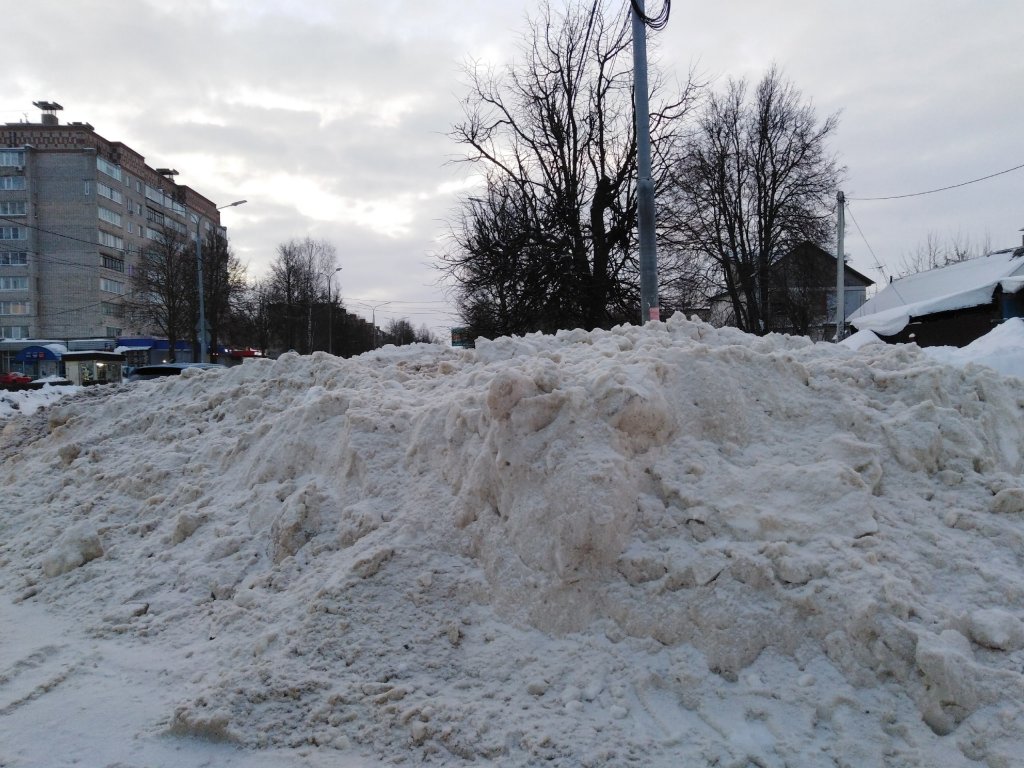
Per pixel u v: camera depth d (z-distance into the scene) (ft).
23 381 108.78
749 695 8.89
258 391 21.54
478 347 19.03
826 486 10.85
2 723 9.74
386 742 8.92
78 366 126.62
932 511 11.18
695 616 9.71
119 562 15.47
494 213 67.36
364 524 13.01
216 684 9.87
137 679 10.94
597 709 9.08
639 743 8.45
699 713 8.89
